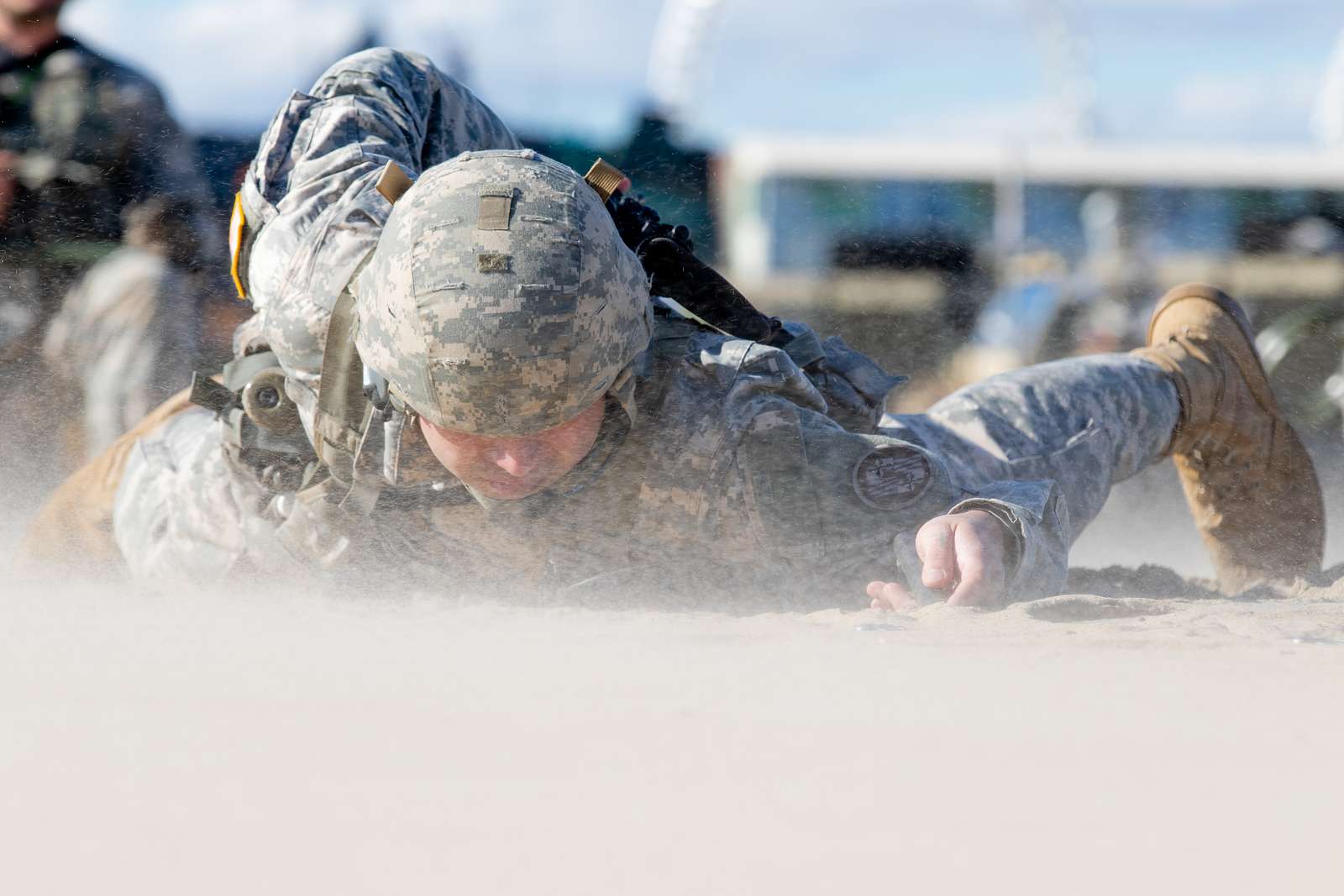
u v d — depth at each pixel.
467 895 1.55
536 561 4.56
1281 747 2.28
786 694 2.68
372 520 4.51
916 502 4.59
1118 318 21.25
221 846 1.70
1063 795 1.97
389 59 5.59
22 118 11.20
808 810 1.88
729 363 4.55
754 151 22.83
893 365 22.36
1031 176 22.39
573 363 3.94
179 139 11.67
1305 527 6.64
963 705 2.58
